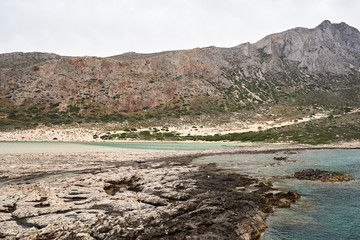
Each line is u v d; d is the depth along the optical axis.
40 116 115.94
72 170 30.03
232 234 12.34
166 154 48.56
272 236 13.03
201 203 16.31
